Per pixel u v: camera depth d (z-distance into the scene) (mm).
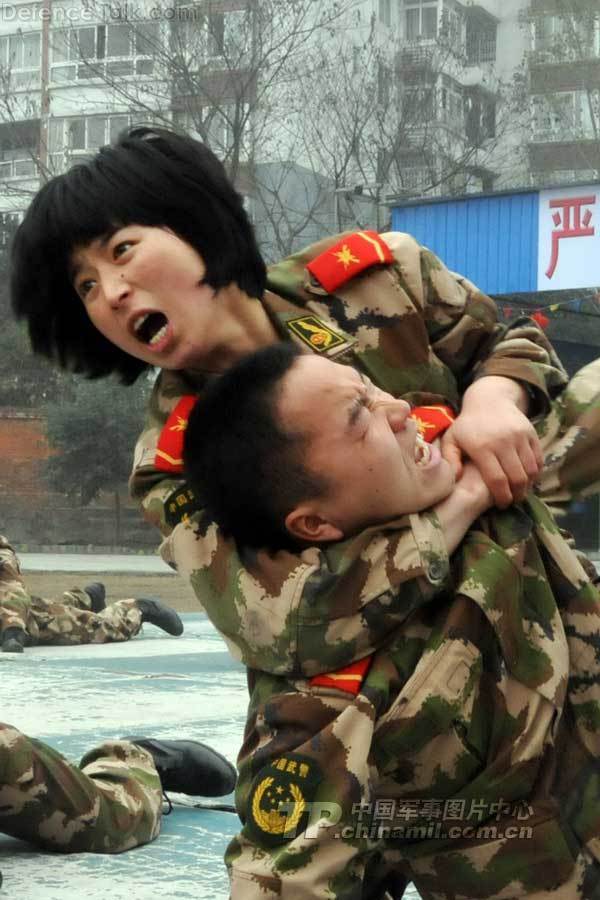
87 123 48844
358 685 1962
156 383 2459
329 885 1862
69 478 37312
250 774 1993
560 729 2076
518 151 46688
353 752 1878
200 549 2105
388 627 1962
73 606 8344
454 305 2504
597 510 29109
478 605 1975
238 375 2021
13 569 7754
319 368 1964
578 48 46875
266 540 2047
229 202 2338
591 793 2051
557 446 2264
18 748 2805
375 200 35812
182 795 3668
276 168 39531
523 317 2529
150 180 2271
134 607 8586
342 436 1932
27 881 2730
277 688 2037
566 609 2098
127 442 37125
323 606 1956
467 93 44219
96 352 2508
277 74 35375
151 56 37375
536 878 1963
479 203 23797
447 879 2002
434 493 2012
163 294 2254
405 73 39344
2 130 51906
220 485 2018
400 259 2486
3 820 2852
